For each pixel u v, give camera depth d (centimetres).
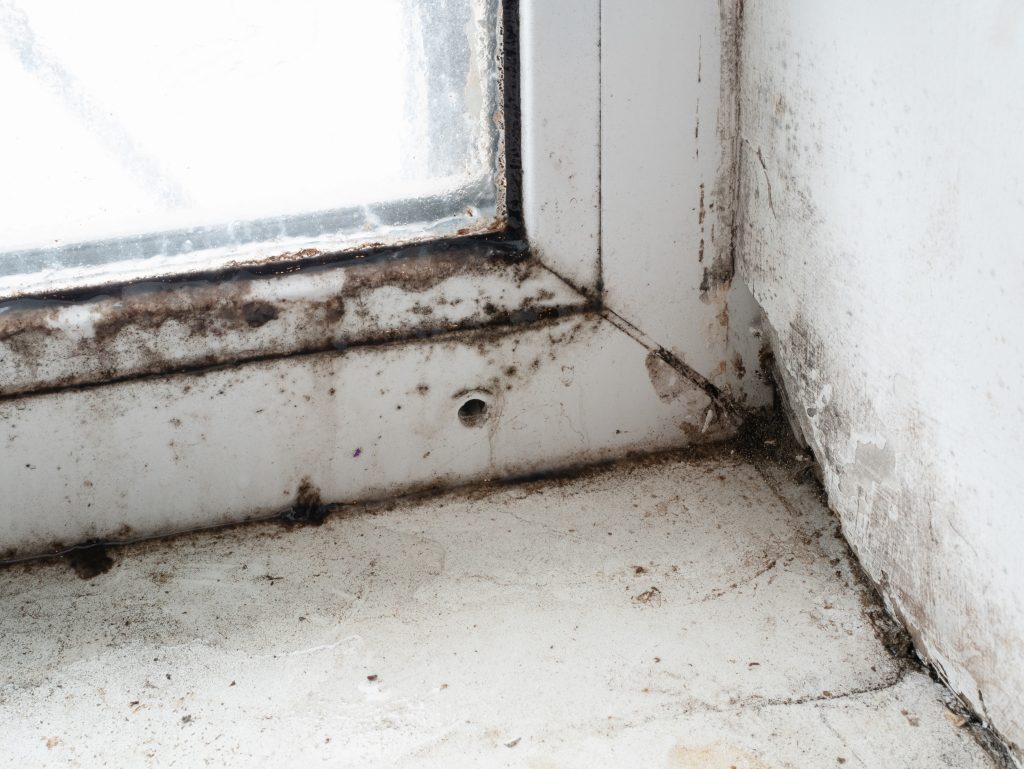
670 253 106
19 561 107
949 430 77
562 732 85
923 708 85
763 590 98
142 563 106
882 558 93
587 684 90
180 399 102
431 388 107
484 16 96
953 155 69
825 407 98
